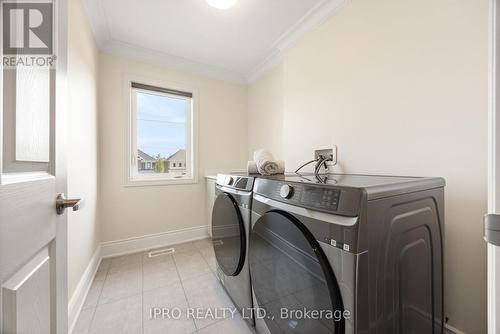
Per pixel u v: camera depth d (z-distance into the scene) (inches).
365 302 22.6
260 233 38.4
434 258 32.8
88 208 64.4
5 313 16.9
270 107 100.5
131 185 88.2
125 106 86.7
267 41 82.7
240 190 47.4
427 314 31.9
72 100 51.3
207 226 103.5
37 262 22.3
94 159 72.6
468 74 35.7
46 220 23.6
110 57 84.0
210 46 86.6
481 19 34.3
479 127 34.6
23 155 20.1
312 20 66.7
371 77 50.7
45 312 23.7
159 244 93.7
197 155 103.5
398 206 26.4
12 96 18.6
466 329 35.8
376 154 49.9
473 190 35.3
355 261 22.1
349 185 25.7
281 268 33.0
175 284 63.9
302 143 72.0
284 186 33.2
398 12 45.3
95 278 67.2
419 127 42.1
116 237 85.3
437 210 33.3
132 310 52.7
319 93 65.2
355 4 54.2
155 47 87.3
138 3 63.0
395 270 26.2
